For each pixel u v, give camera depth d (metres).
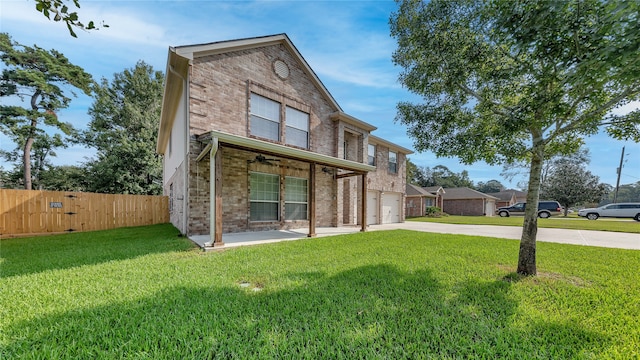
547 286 3.58
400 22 4.66
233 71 8.49
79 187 22.34
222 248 6.00
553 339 2.26
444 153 4.84
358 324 2.47
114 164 20.25
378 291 3.35
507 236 9.05
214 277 3.86
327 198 11.70
